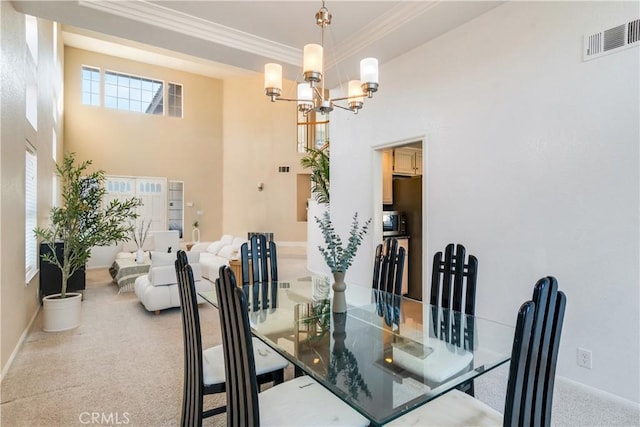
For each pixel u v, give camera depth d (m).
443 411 1.41
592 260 2.34
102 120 8.46
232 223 10.10
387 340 1.96
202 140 9.87
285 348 1.83
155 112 9.23
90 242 3.82
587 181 2.36
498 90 2.87
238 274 5.50
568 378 2.46
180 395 2.37
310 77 2.20
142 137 8.98
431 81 3.43
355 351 1.81
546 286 1.19
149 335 3.55
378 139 4.07
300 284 3.33
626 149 2.20
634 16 2.17
